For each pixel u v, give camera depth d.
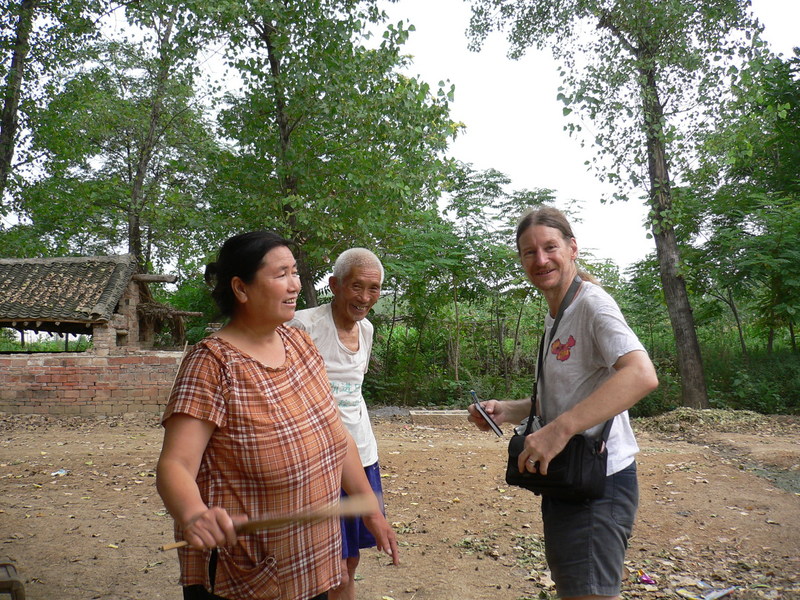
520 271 17.47
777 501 7.50
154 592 4.93
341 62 15.72
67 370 15.56
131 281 19.42
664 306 19.94
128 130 25.22
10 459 9.73
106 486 8.17
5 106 21.69
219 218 17.31
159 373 15.66
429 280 17.91
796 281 15.14
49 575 5.24
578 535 2.81
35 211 23.53
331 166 16.41
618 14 15.91
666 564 5.48
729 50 15.45
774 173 18.48
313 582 2.37
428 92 16.00
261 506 2.29
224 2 14.99
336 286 3.97
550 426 2.67
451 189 18.14
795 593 4.91
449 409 16.58
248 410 2.28
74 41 21.88
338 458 2.52
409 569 5.43
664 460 9.84
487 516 6.92
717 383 16.97
